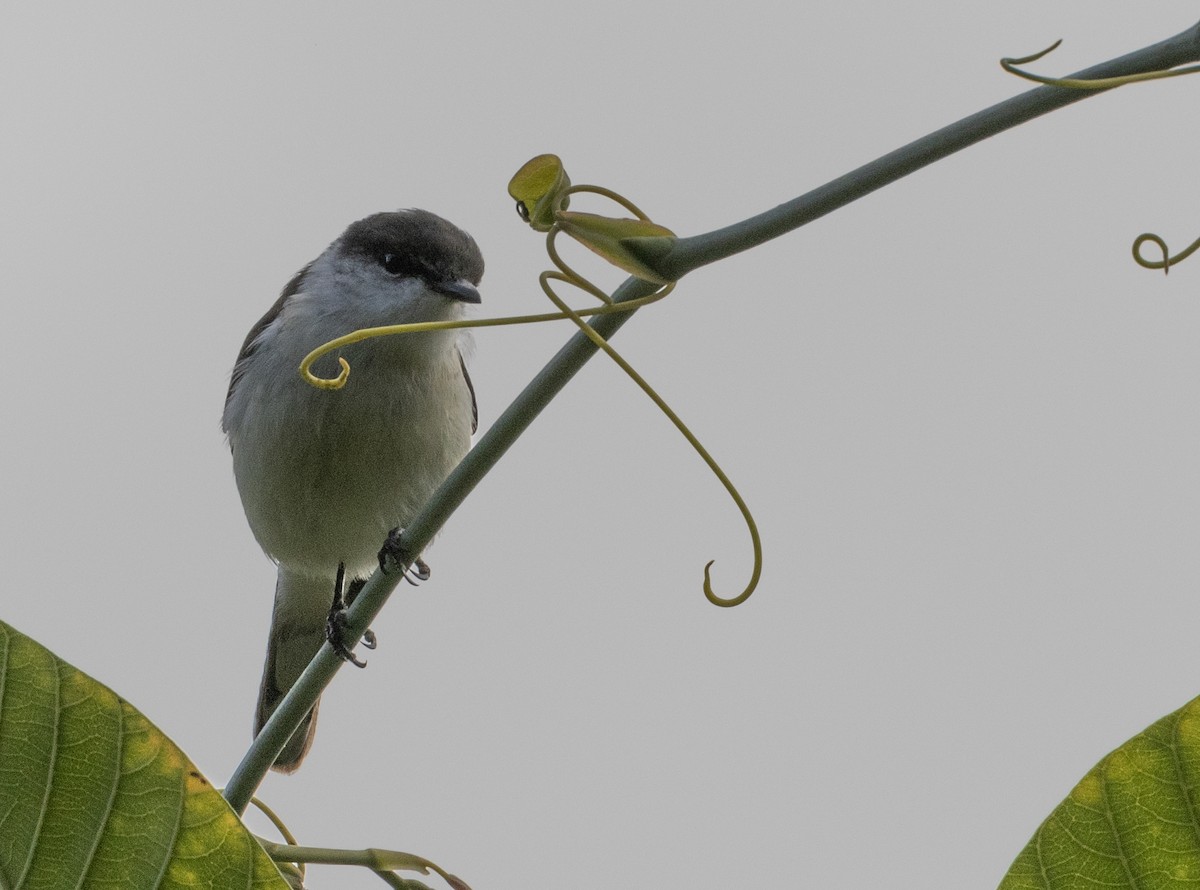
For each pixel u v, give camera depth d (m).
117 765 2.85
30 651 2.84
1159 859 2.74
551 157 3.48
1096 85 3.00
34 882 2.81
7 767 2.83
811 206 3.25
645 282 3.66
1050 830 2.81
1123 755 2.79
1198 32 2.97
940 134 3.13
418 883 4.20
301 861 4.12
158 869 2.84
